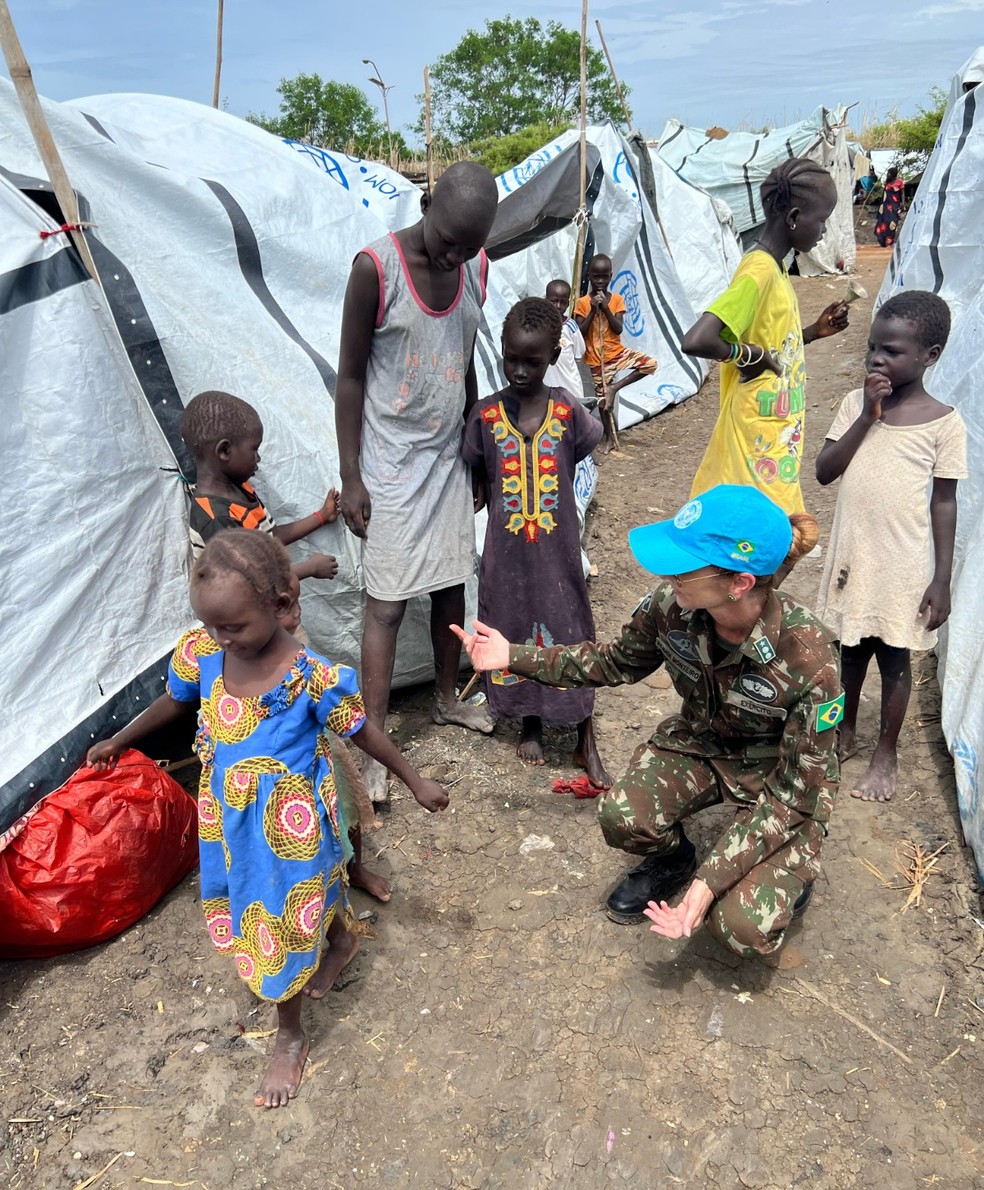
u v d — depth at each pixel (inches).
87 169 130.6
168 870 116.7
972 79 276.8
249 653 81.6
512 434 126.6
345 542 143.6
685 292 383.2
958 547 155.4
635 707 159.8
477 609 151.9
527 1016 100.8
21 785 107.7
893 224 667.4
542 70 1996.8
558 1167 85.5
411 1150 87.6
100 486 121.7
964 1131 87.3
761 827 93.7
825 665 88.9
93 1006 103.4
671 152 636.7
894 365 116.1
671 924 87.8
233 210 147.0
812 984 103.4
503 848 126.3
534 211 304.0
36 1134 90.1
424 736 152.6
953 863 119.8
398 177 227.6
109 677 121.4
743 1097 91.0
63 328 117.9
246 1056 97.6
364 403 127.0
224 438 114.7
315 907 86.9
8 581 113.3
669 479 274.2
